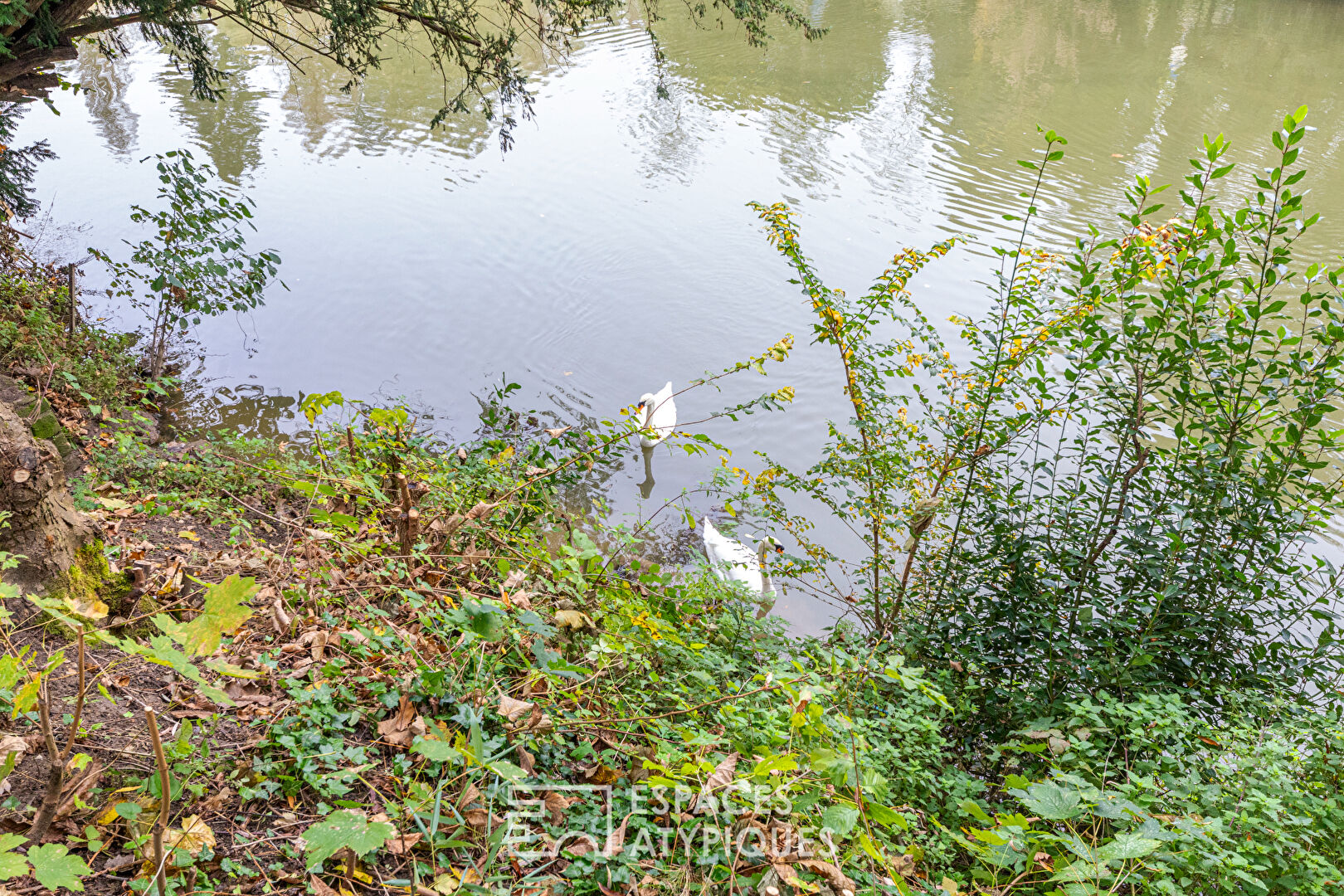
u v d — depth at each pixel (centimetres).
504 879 264
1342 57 2555
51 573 341
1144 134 2056
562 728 337
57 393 843
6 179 1173
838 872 258
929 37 2888
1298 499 551
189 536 528
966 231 1677
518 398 1294
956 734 550
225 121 2250
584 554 417
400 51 2759
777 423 1273
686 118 2311
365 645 346
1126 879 299
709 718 393
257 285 1198
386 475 532
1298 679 549
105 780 263
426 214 1802
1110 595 592
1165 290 576
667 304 1504
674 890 266
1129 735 435
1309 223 509
